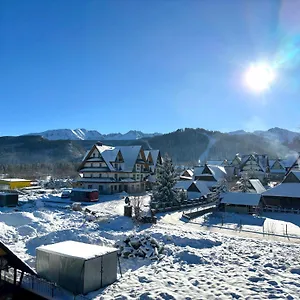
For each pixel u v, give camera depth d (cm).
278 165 10506
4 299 1395
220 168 8050
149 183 7875
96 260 1523
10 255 1391
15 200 4553
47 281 1509
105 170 6481
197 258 2008
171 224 3584
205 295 1434
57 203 4969
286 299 1386
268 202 5106
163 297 1402
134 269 1877
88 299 1384
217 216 4253
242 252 2216
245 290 1487
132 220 3478
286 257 2083
